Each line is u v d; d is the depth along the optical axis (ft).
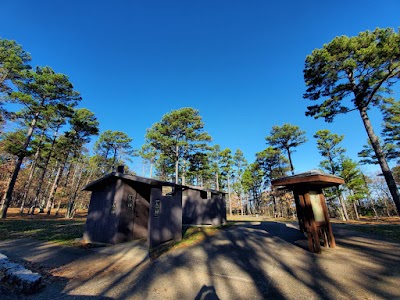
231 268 15.96
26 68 54.19
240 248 21.16
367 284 12.22
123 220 26.48
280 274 14.38
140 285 13.39
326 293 11.50
